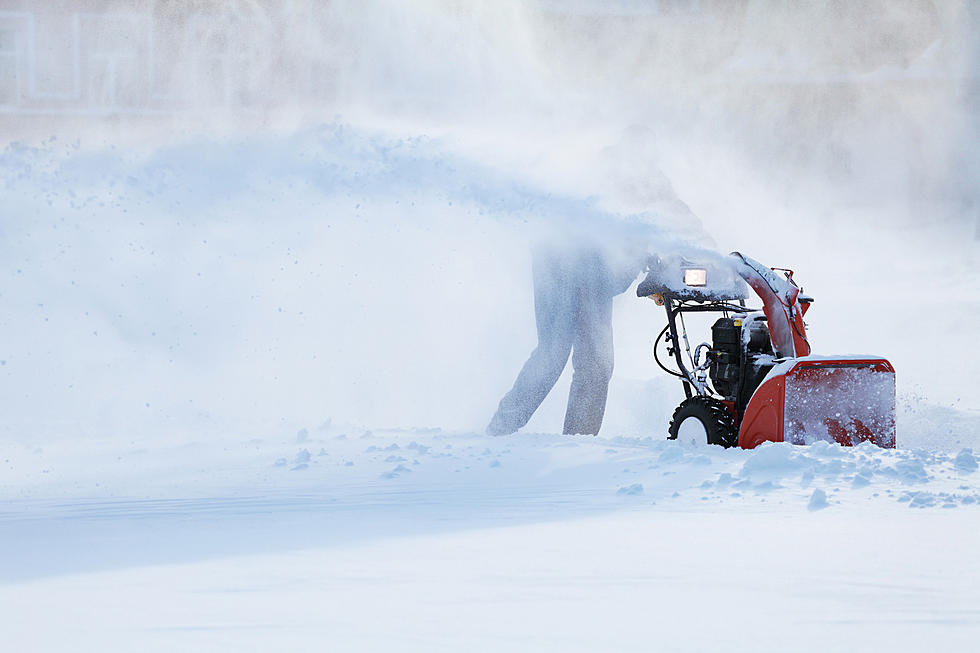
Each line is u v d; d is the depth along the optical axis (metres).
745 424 16.62
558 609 7.79
